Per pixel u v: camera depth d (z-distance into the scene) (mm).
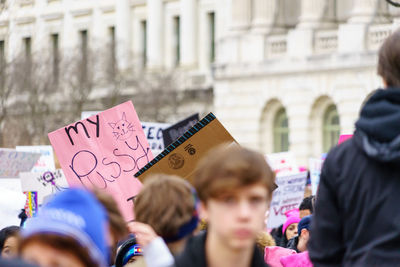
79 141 13258
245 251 6484
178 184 8242
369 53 66188
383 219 7129
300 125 71500
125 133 13398
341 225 7426
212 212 6402
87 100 74375
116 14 96312
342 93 68125
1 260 5125
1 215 13797
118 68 78750
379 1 65688
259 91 74250
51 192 16781
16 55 68812
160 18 93438
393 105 7145
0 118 63219
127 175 13305
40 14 91750
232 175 6301
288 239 16719
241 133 75438
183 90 83125
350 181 7281
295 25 75312
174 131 18141
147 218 8109
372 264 7105
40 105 67938
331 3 72500
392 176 7141
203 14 90375
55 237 5602
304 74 70938
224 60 76500
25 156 19797
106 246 5840
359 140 7258
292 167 21688
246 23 76000
